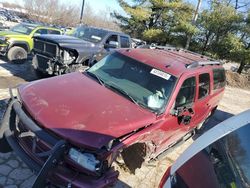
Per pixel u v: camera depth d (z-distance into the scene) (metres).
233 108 11.44
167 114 4.12
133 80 4.45
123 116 3.55
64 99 3.59
